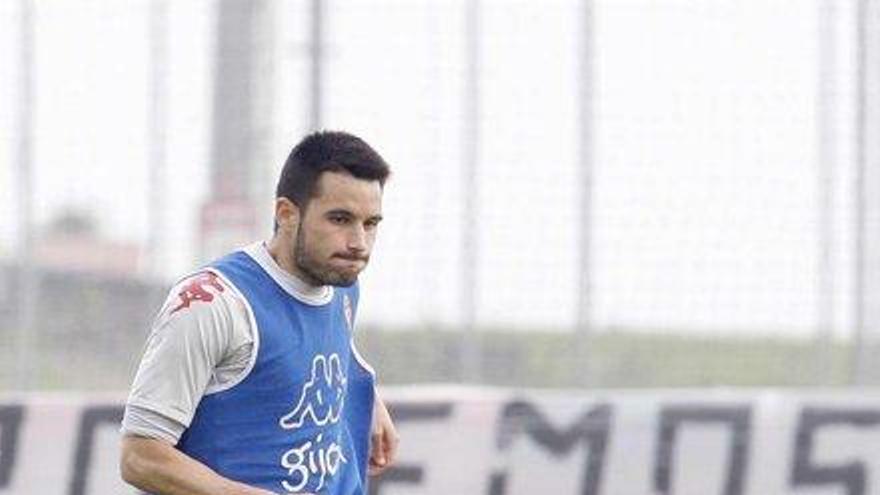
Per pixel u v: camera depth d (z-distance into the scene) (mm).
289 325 16266
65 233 33125
